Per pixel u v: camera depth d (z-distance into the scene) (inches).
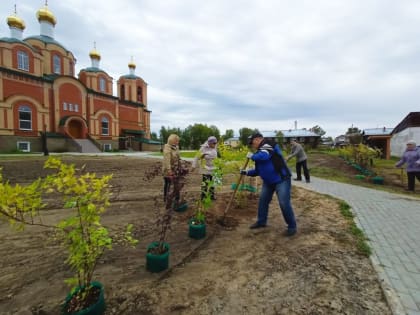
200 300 78.1
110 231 137.8
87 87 1197.1
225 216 153.0
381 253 110.1
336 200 211.5
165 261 96.5
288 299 78.5
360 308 73.8
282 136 1696.6
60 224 66.4
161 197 213.2
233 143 258.1
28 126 956.6
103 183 69.1
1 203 56.6
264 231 139.5
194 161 187.3
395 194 248.1
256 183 237.3
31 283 87.4
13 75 904.9
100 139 1244.5
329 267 98.2
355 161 483.2
